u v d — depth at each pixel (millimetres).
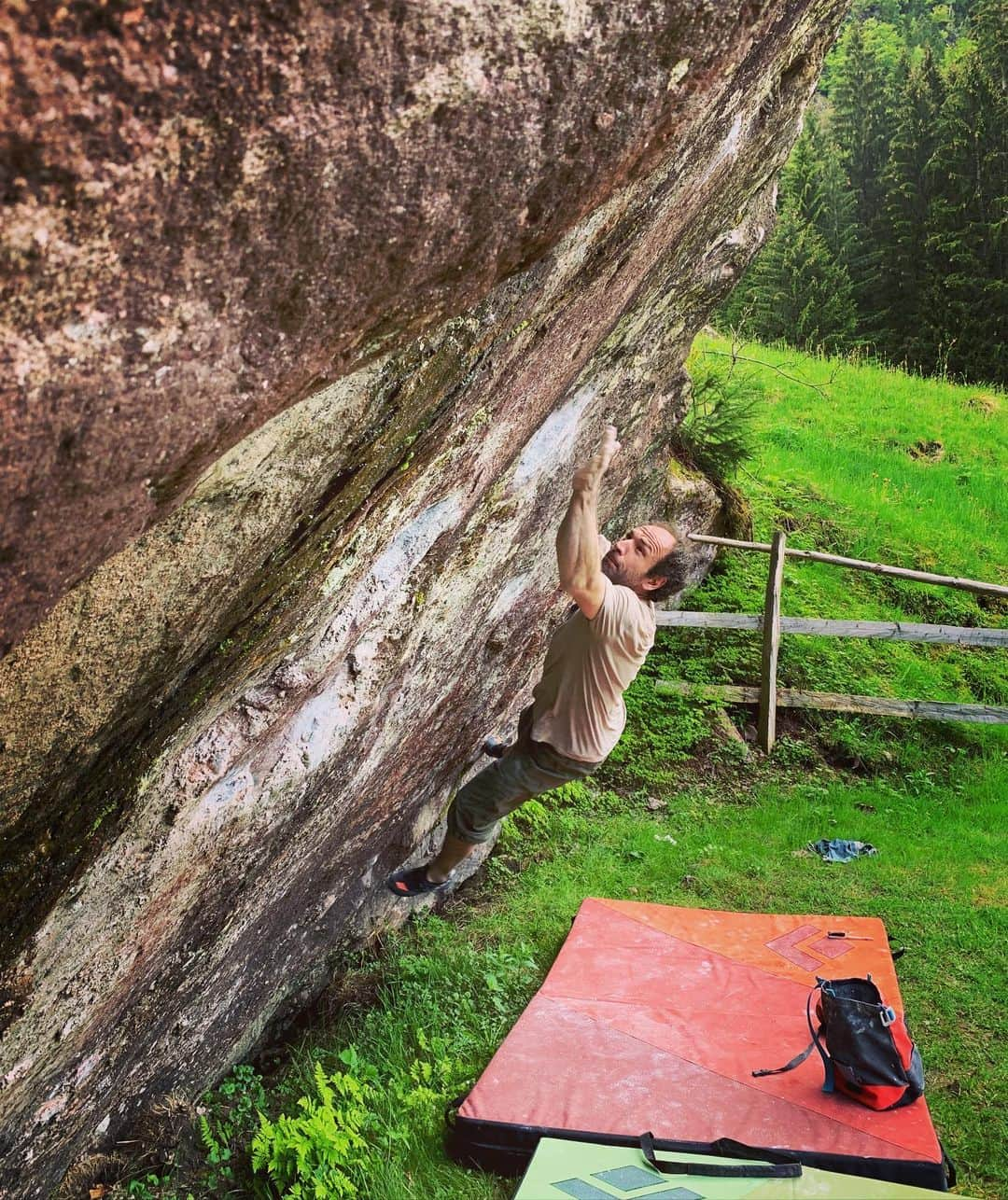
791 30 3490
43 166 903
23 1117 2936
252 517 1886
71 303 1013
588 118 1567
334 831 4289
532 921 6309
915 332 27188
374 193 1271
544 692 3688
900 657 10000
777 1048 4723
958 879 6910
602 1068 4574
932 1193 3592
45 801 2051
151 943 3055
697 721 8859
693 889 6805
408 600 3584
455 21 1184
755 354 18234
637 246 3250
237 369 1298
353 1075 4812
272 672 2904
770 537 11266
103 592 1621
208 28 945
